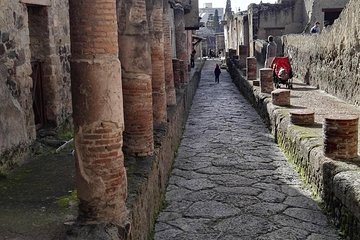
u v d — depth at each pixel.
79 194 3.96
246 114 13.59
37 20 7.46
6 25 5.84
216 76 23.55
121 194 3.99
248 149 9.33
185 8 18.06
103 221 3.90
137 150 5.98
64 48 8.28
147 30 6.04
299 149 7.52
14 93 6.00
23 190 4.86
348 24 10.96
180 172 7.85
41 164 5.89
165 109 8.03
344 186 5.21
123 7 5.93
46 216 4.12
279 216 5.85
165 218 5.86
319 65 13.80
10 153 5.63
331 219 5.69
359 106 10.41
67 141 7.05
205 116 13.55
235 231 5.46
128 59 5.87
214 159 8.63
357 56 10.46
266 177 7.43
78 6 3.75
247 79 17.28
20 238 3.70
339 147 6.04
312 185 6.69
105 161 3.88
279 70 14.23
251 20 24.64
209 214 5.97
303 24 23.31
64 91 8.22
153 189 5.69
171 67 10.27
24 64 6.36
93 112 3.82
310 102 11.38
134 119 5.95
